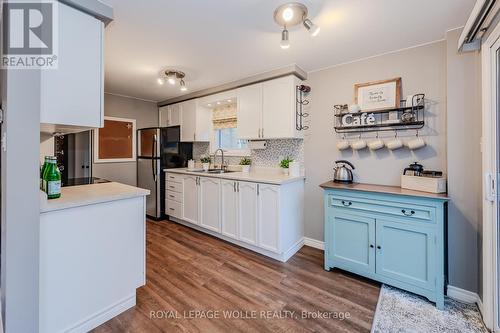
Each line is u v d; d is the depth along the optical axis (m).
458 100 1.89
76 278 1.47
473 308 1.79
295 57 2.51
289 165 2.96
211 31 1.98
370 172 2.49
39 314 1.32
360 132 2.55
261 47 2.28
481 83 1.66
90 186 2.03
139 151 4.38
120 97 4.25
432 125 2.15
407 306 1.81
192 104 4.03
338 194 2.26
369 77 2.49
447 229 1.95
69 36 1.39
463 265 1.89
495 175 1.54
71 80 1.40
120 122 4.26
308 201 2.97
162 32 2.01
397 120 2.25
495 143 1.54
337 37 2.07
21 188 1.20
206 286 2.08
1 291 1.29
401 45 2.22
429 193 1.89
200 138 4.02
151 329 1.56
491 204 1.57
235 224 2.94
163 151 4.11
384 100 2.37
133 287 1.78
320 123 2.84
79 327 1.49
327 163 2.80
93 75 1.50
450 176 1.92
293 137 2.79
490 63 1.55
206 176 3.31
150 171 4.16
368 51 2.36
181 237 3.28
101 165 4.04
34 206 1.24
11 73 1.17
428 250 1.81
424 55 2.19
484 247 1.62
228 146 4.04
